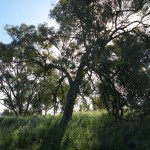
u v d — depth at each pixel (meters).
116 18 25.39
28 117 34.34
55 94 32.22
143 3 26.31
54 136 25.48
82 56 25.80
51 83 33.69
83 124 27.75
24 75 33.94
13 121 33.12
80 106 32.16
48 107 34.56
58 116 33.41
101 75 24.59
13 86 42.91
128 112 24.77
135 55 23.41
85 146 23.22
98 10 24.25
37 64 33.53
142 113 23.94
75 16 24.94
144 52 23.61
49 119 31.38
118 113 24.78
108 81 24.50
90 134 24.80
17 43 31.55
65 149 23.28
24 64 33.41
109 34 25.25
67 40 27.61
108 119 27.27
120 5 24.97
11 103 50.75
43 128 26.95
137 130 23.77
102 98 25.75
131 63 23.62
